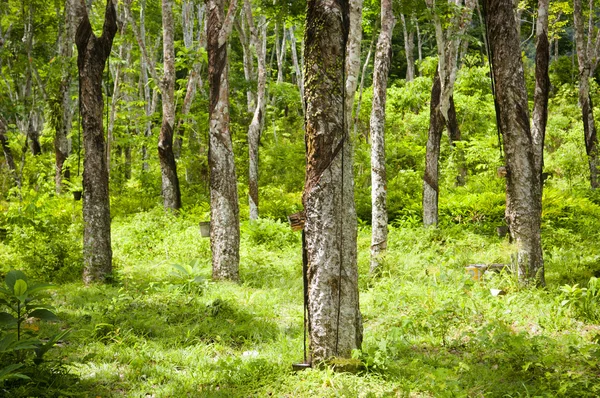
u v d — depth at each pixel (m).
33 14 23.52
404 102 25.44
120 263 11.79
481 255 11.15
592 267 9.83
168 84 17.02
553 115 27.86
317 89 5.28
